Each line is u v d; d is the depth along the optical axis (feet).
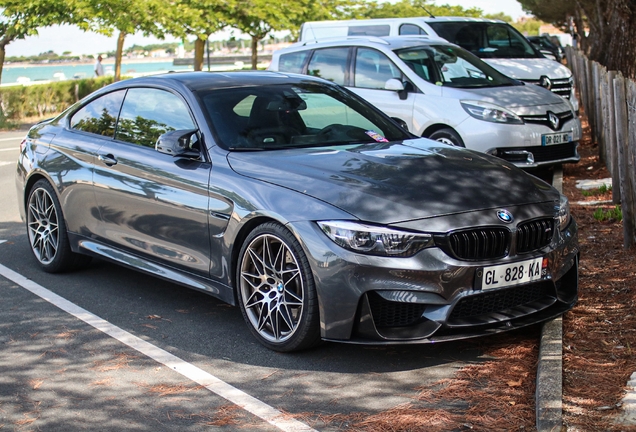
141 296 18.88
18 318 17.39
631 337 14.58
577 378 12.99
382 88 33.14
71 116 21.22
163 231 17.26
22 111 81.20
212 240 16.02
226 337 15.96
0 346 15.70
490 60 41.68
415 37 35.35
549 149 30.89
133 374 14.14
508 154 29.96
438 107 30.99
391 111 32.45
